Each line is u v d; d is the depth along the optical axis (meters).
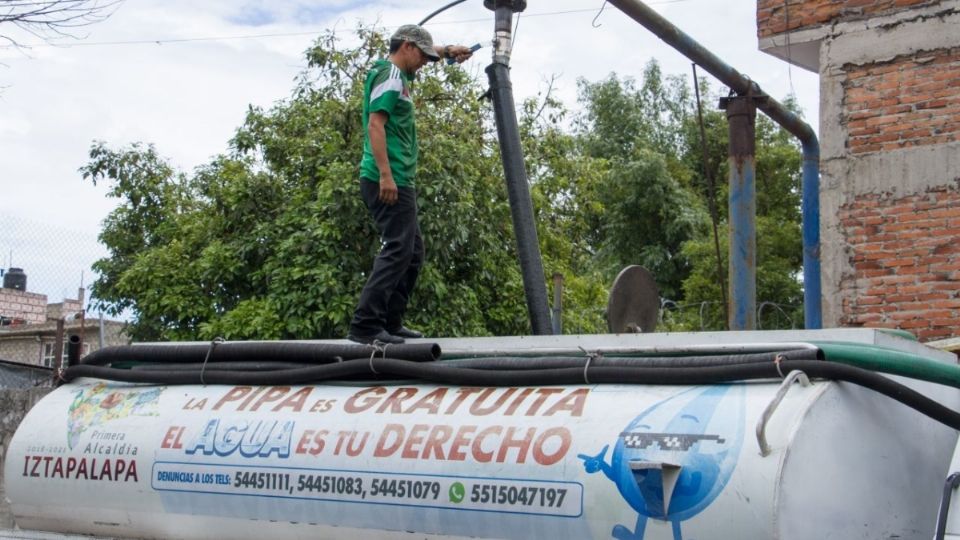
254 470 4.68
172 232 17.47
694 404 3.90
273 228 14.94
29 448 5.42
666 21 8.12
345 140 15.50
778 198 30.19
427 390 4.60
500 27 6.76
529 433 4.11
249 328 13.44
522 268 6.38
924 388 4.41
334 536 4.49
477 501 4.11
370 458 4.41
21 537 5.38
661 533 3.71
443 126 15.17
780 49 10.04
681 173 31.75
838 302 9.48
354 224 13.58
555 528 3.93
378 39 16.75
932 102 9.15
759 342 4.28
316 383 4.94
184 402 5.14
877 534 3.88
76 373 5.64
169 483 4.92
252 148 16.52
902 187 9.23
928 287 9.04
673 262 29.56
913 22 9.27
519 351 4.75
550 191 18.25
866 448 3.91
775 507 3.51
